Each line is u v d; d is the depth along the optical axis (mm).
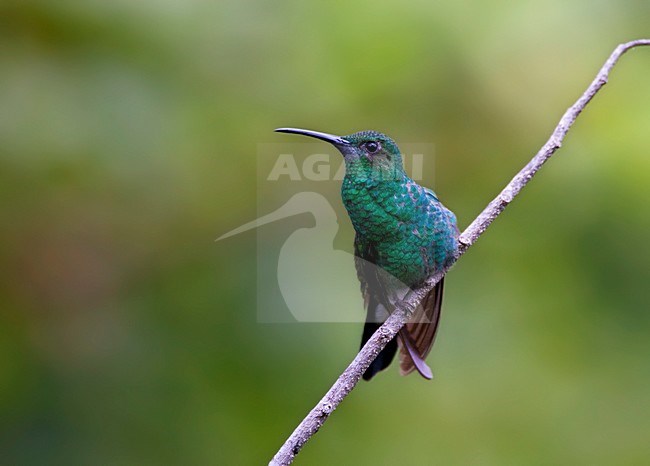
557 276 9875
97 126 9633
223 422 9000
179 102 10062
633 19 10641
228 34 10359
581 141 10297
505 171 10281
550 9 10719
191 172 9938
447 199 10203
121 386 9305
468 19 10664
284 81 10375
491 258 10055
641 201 9750
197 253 9805
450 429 9445
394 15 10570
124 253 9789
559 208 10086
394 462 9273
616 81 10492
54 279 9641
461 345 9688
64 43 9805
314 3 10641
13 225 9539
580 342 9688
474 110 10445
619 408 9430
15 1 9617
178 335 9453
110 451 9000
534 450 9281
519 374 9594
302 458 9320
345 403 9641
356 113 10367
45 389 9297
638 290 9727
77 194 9680
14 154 9352
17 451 8984
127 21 9938
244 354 9133
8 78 9508
